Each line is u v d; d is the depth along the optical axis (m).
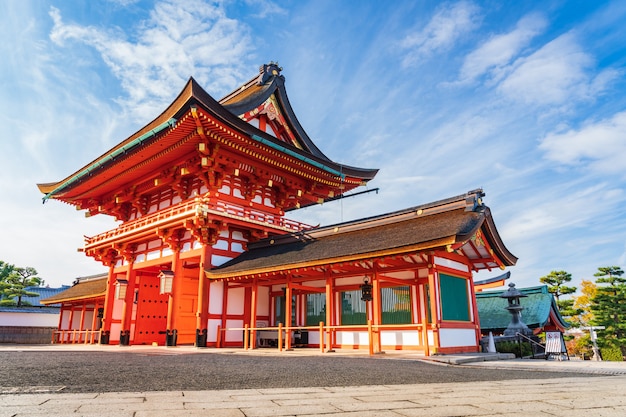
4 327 43.09
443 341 15.83
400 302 18.64
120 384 7.29
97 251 30.84
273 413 4.48
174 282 24.14
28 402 5.09
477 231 17.02
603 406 5.08
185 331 25.73
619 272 38.34
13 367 9.96
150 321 28.58
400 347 18.09
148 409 4.64
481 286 31.45
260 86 29.39
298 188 28.94
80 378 8.09
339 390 6.60
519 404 5.21
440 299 16.45
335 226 21.89
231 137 22.81
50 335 45.00
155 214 26.02
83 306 39.12
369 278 18.80
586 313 45.56
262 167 26.31
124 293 27.53
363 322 19.52
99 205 32.88
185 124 21.44
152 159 25.38
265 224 25.58
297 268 18.39
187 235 24.83
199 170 24.39
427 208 18.84
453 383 7.87
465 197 17.66
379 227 20.17
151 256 27.34
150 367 10.59
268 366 11.11
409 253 15.66
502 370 11.13
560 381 8.27
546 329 30.27
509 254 19.58
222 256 24.14
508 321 27.92
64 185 30.50
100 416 4.20
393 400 5.50
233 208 24.38
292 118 29.61
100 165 27.12
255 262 21.44
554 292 42.06
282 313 23.58
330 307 17.84
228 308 23.20
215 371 9.76
